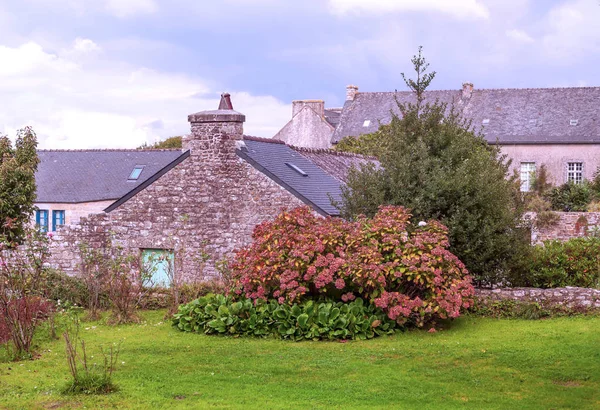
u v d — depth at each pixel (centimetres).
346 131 5381
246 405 918
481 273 1594
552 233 2877
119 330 1466
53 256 2111
